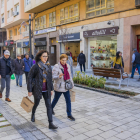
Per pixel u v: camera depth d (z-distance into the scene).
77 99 6.26
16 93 7.53
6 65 6.06
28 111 3.86
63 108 5.28
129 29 12.21
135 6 11.57
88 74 12.66
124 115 4.66
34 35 24.23
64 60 4.23
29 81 3.78
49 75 3.90
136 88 7.82
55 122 4.22
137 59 10.08
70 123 4.16
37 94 3.77
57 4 19.14
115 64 9.47
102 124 4.09
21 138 3.45
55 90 4.32
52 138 3.42
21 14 24.70
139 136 3.51
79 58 14.16
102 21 14.16
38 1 19.50
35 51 24.38
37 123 4.17
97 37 15.23
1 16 33.94
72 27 17.39
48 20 21.09
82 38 16.28
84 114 4.75
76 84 8.86
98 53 15.47
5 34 36.38
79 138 3.43
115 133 3.63
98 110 5.07
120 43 12.84
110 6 13.49
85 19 15.73
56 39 19.88
